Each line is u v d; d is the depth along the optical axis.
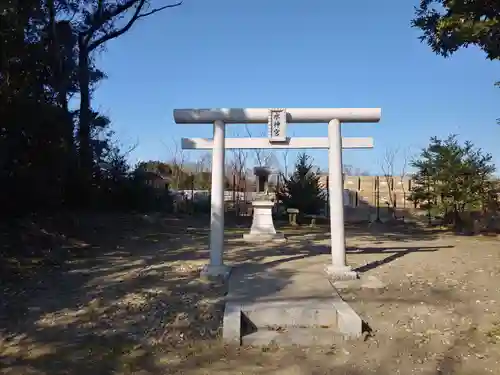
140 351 4.79
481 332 5.17
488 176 17.33
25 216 11.33
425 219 22.38
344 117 7.77
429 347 4.81
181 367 4.39
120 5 17.38
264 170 14.41
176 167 31.98
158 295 6.58
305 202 22.14
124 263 9.00
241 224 19.84
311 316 5.50
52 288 7.06
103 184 18.38
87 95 16.05
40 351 4.75
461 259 9.30
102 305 6.17
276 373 4.25
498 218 16.34
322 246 11.77
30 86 10.23
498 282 7.23
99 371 4.30
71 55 13.65
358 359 4.55
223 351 4.79
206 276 7.38
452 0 8.09
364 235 15.12
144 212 19.34
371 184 28.17
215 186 7.81
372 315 5.70
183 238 13.36
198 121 7.86
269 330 5.38
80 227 12.59
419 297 6.42
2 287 6.95
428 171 18.41
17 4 9.23
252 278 7.47
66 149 12.23
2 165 9.70
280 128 7.78
